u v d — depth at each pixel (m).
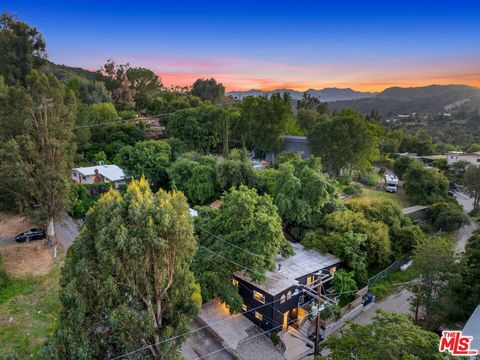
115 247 11.55
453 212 36.78
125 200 12.63
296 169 32.84
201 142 54.38
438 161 60.34
